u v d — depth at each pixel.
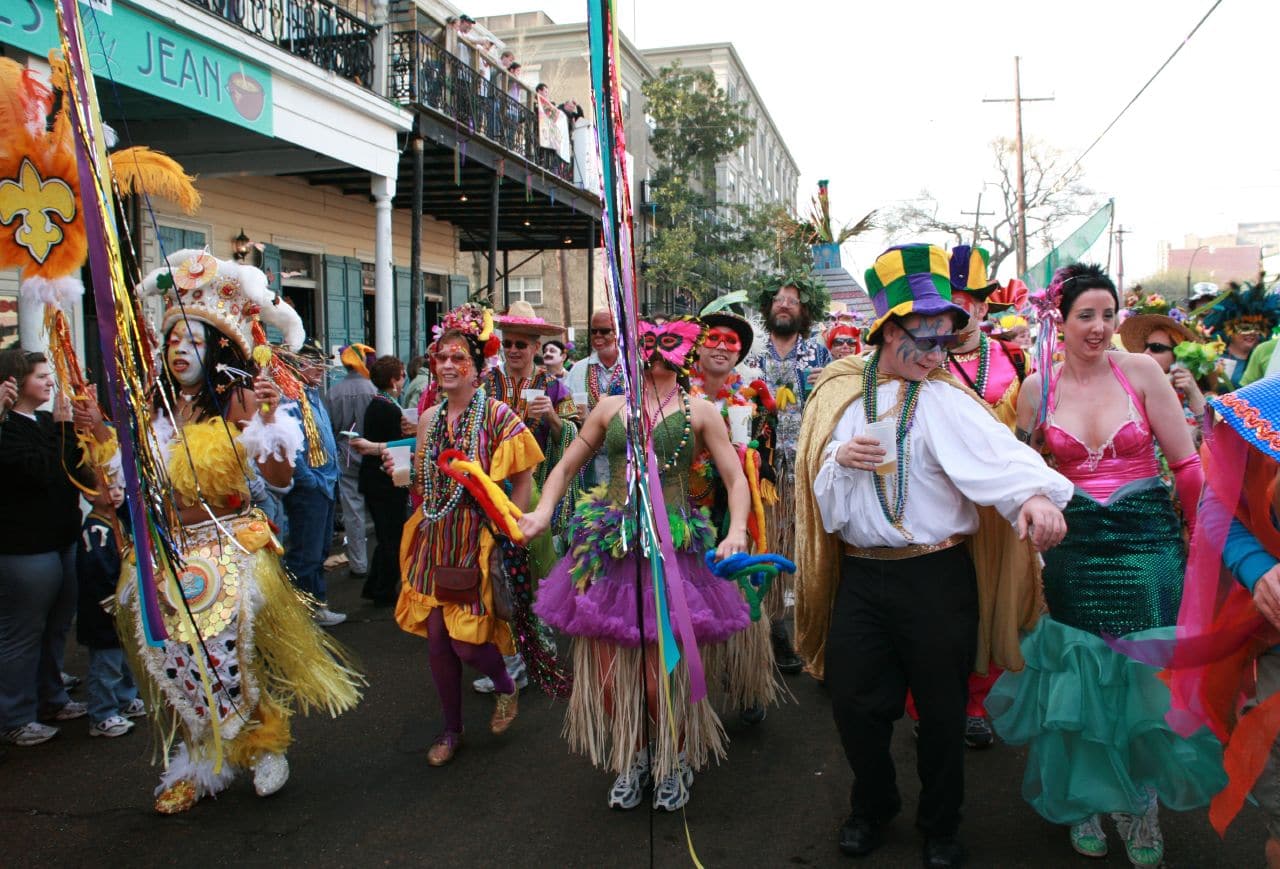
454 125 12.23
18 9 6.11
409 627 3.99
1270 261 20.33
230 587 3.44
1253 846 3.11
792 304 5.61
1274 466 2.25
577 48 28.75
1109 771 2.86
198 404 3.58
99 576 4.12
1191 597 2.41
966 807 3.43
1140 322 5.59
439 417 4.03
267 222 12.07
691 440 3.46
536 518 3.38
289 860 3.15
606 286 2.31
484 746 4.09
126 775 3.83
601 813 3.45
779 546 5.14
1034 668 3.08
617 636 3.21
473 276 23.81
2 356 4.01
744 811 3.44
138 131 10.09
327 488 5.86
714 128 29.06
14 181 3.50
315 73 9.55
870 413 3.06
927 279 2.89
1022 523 2.63
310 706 4.57
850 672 2.97
